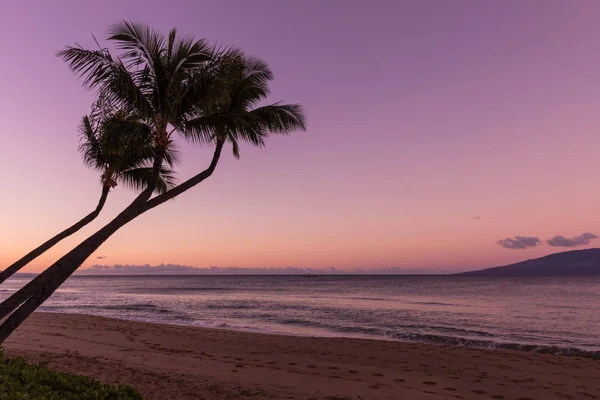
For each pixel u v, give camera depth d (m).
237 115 7.42
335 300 57.94
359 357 14.48
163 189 11.06
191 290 96.19
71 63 6.58
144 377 9.13
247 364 12.27
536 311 41.44
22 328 19.06
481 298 62.75
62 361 10.35
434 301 56.19
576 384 11.16
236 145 9.85
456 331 26.70
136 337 17.69
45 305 45.50
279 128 8.72
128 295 72.38
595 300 57.81
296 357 14.16
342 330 25.77
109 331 19.11
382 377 11.23
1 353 5.57
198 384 8.84
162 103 7.07
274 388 9.05
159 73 7.09
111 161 9.83
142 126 7.10
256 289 101.31
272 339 18.25
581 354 17.47
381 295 72.25
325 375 11.15
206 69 7.10
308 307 45.03
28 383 4.78
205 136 7.65
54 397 4.58
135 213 6.48
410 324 29.92
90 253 5.93
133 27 6.85
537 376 12.03
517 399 9.59
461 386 10.61
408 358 14.48
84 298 62.31
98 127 7.43
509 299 60.44
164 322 28.78
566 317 35.94
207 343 16.70
